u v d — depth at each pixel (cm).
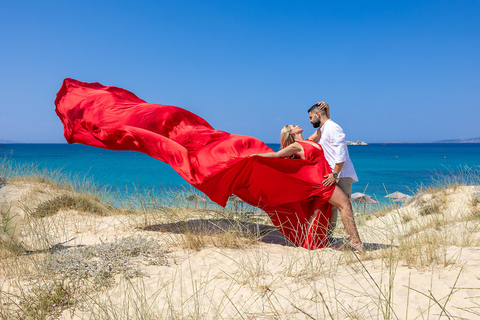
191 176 514
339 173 487
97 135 596
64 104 654
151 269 414
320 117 509
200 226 592
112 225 650
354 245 446
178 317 288
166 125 600
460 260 344
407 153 10981
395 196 1141
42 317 295
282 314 280
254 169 493
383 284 313
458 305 260
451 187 962
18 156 7100
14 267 414
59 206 794
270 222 664
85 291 353
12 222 463
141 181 2891
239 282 360
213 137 575
